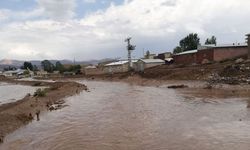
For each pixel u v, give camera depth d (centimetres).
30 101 3462
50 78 14550
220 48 7762
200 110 2848
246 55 7050
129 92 4988
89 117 2702
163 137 1938
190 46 12838
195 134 1977
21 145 1870
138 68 10894
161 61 10750
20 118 2531
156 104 3378
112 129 2206
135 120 2497
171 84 5947
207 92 4234
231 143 1748
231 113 2616
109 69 12794
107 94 4794
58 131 2198
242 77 4916
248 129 2047
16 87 9550
